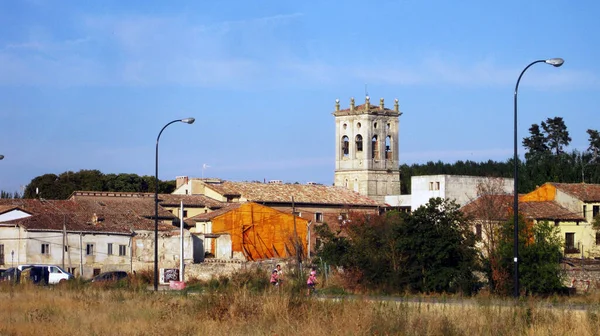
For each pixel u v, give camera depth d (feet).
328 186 403.13
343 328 102.32
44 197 492.13
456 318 107.86
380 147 456.04
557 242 191.72
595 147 475.31
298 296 124.57
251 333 105.81
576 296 177.27
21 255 284.20
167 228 313.12
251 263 252.62
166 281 248.73
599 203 287.69
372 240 199.41
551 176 413.59
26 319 125.08
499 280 180.65
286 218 323.57
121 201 347.97
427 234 190.60
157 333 108.47
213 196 377.09
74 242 289.33
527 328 104.68
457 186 377.50
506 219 243.81
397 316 107.45
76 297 158.71
